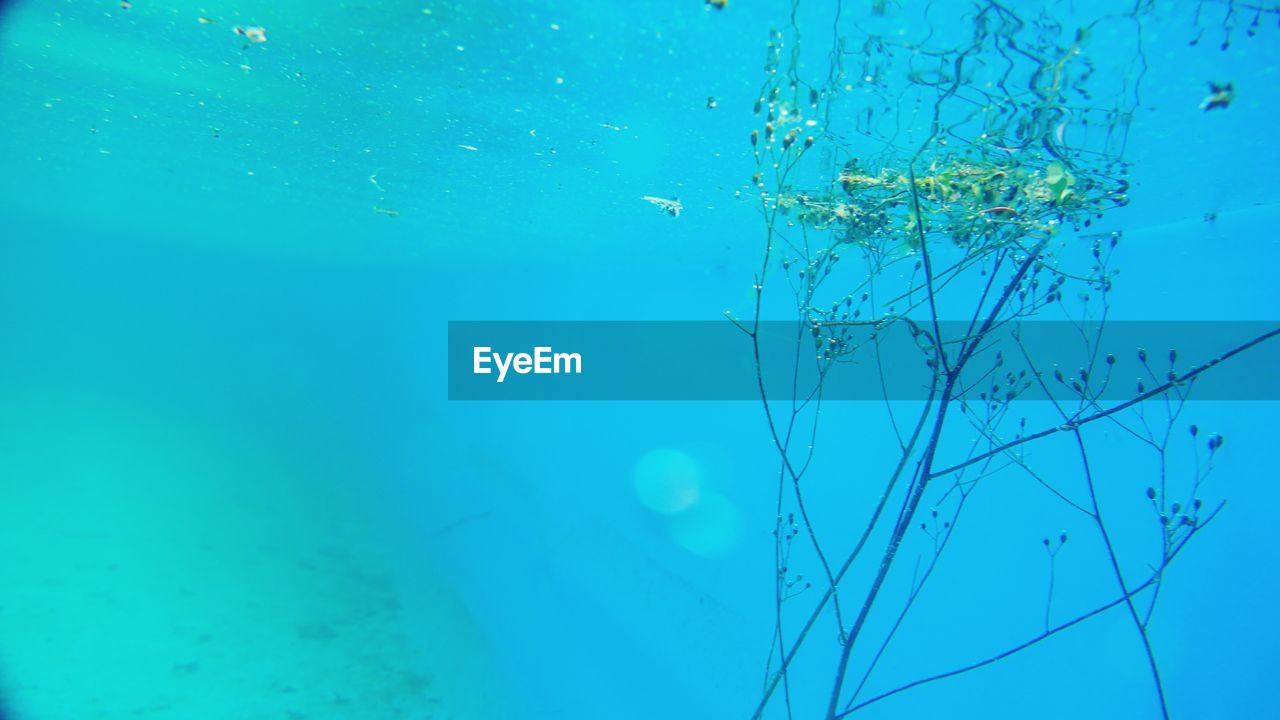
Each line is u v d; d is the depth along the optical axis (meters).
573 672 7.69
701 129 4.70
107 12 4.73
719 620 7.06
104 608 8.79
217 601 9.34
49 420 19.55
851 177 3.36
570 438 10.55
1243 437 3.69
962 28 2.98
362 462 16.33
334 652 8.29
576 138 5.44
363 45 4.57
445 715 7.26
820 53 3.46
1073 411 4.48
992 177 3.04
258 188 10.57
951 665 5.02
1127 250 4.51
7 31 5.31
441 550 11.22
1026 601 4.62
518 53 4.27
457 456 13.72
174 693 7.25
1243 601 3.56
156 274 29.80
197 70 5.53
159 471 15.45
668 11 3.47
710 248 7.74
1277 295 3.69
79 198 15.70
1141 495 4.09
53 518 11.77
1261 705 3.42
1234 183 3.75
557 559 9.57
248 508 13.35
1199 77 2.93
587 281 11.12
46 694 6.96
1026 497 4.70
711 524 7.68
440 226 11.01
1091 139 3.46
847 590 5.93
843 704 5.70
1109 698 4.08
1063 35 2.84
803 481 6.60
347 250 17.28
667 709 6.86
